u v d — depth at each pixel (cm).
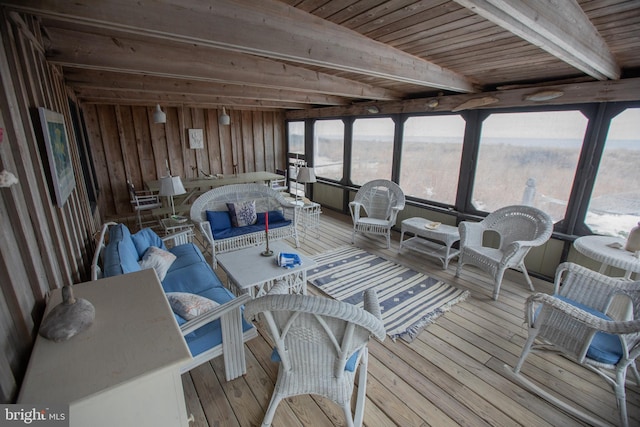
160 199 558
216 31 162
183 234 311
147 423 91
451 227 373
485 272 312
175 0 150
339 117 582
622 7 157
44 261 136
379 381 192
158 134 617
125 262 185
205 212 368
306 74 327
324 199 654
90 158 500
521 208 307
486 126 371
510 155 354
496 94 339
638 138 266
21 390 79
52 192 166
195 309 163
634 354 152
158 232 496
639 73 255
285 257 264
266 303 116
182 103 549
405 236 467
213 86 399
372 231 422
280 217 405
